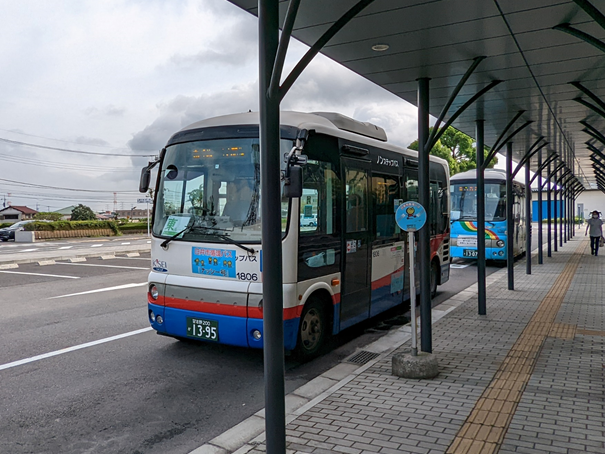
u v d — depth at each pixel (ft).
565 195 101.45
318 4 16.10
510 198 39.68
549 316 29.68
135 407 17.38
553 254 74.18
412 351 19.24
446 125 21.39
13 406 17.39
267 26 11.77
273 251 11.86
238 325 20.43
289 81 12.08
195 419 16.42
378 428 14.42
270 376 11.93
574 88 25.58
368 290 26.73
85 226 151.84
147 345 24.94
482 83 24.59
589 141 43.19
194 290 21.48
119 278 50.29
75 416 16.61
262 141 11.87
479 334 25.45
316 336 22.67
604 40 19.33
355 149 25.52
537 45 19.54
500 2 15.87
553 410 15.57
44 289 42.80
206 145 22.02
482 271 30.12
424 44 19.42
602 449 13.03
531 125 35.04
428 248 20.85
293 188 14.03
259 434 14.64
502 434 13.93
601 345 23.17
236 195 21.11
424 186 20.88
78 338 26.25
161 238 22.53
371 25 17.70
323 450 13.12
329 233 22.99
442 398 16.67
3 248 101.76
